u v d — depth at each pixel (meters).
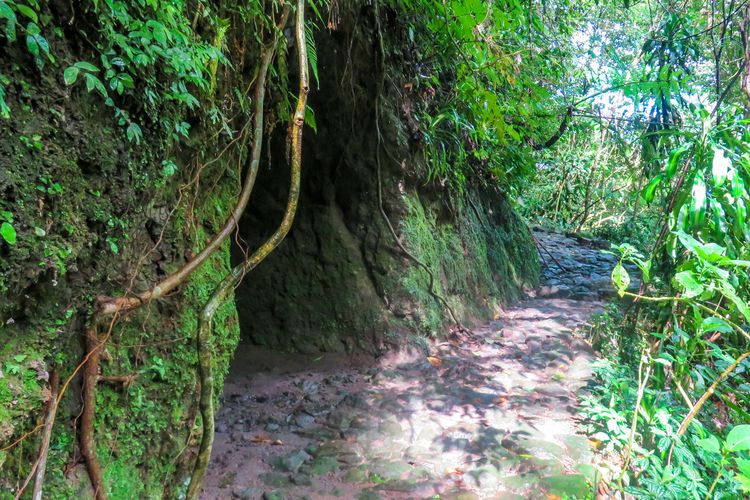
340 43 4.45
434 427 3.39
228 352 2.49
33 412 1.44
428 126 5.39
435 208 5.73
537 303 7.09
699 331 2.56
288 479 2.80
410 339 4.75
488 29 5.23
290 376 4.35
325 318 4.83
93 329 1.72
